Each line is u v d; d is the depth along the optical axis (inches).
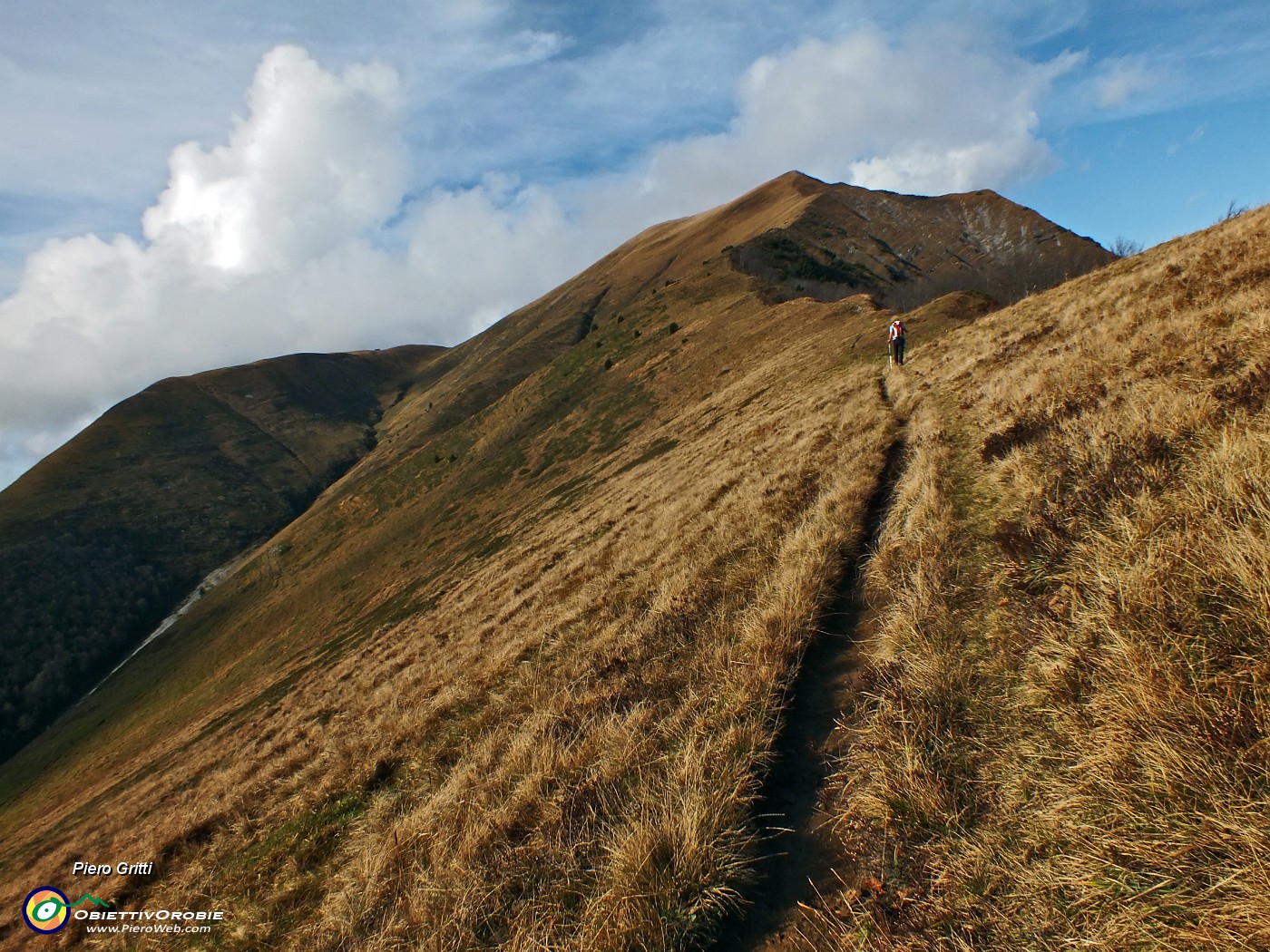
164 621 4808.1
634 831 143.9
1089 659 128.8
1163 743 100.3
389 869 202.5
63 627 4448.8
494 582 932.0
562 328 5944.9
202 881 293.1
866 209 5767.7
